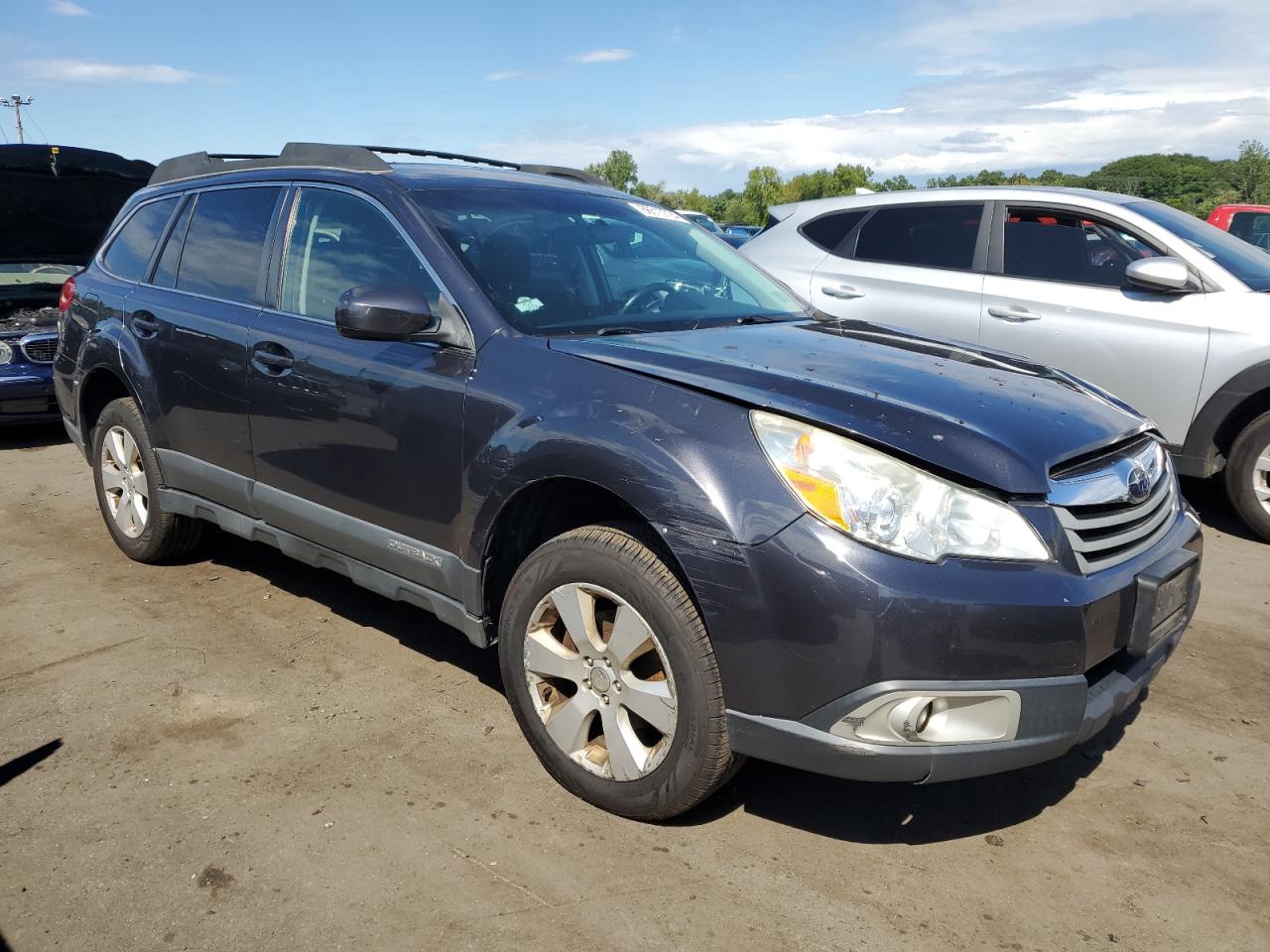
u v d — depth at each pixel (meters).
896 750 2.31
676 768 2.59
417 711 3.38
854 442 2.39
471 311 3.10
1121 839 2.77
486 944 2.29
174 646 3.87
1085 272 5.77
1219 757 3.21
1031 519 2.40
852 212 6.80
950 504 2.35
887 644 2.27
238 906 2.40
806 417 2.44
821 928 2.37
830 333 3.40
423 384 3.11
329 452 3.44
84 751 3.10
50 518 5.60
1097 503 2.55
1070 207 5.90
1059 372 3.33
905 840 2.74
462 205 3.49
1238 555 5.17
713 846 2.68
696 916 2.40
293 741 3.17
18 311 8.09
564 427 2.72
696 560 2.44
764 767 3.11
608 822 2.77
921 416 2.48
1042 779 3.07
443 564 3.12
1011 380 2.96
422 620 4.16
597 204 3.94
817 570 2.31
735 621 2.40
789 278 6.84
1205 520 5.80
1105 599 2.46
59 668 3.67
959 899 2.50
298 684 3.57
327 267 3.61
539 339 2.99
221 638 3.95
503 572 3.09
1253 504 5.32
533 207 3.66
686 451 2.50
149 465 4.39
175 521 4.48
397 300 3.02
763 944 2.31
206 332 3.93
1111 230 5.73
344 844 2.64
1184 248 5.48
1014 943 2.34
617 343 2.95
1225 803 2.95
